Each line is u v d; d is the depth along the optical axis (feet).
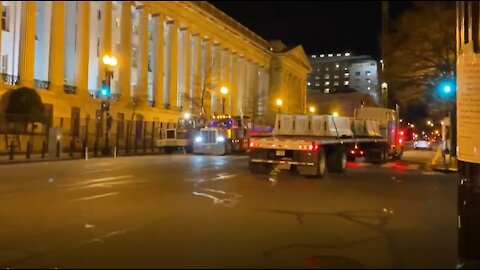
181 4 209.77
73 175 63.21
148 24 193.36
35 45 151.12
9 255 22.99
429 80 94.84
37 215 33.86
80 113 155.84
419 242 26.00
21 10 141.08
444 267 20.89
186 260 21.88
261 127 144.46
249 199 41.96
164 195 44.11
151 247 24.44
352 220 32.55
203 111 203.10
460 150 21.30
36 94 124.36
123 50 180.45
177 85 211.20
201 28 229.04
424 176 67.67
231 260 21.93
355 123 80.28
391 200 42.39
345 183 56.08
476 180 21.03
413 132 236.84
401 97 101.14
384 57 97.09
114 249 24.04
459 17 20.76
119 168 75.00
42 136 120.47
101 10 173.27
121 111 172.96
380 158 91.81
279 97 306.35
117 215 33.81
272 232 28.37
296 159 61.05
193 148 127.24
